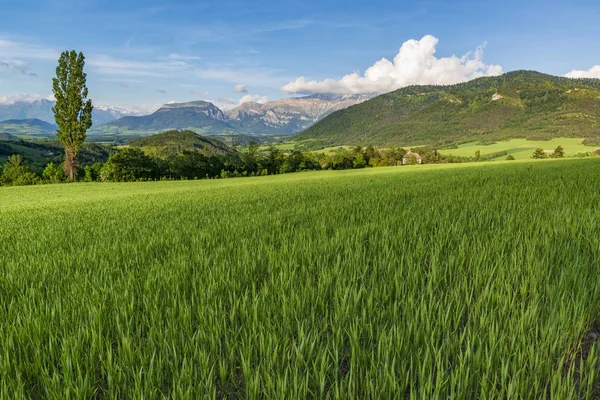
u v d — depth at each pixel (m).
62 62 65.31
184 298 3.12
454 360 2.09
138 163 76.75
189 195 23.47
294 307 2.86
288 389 1.89
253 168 97.88
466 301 2.78
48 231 8.80
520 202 7.57
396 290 3.13
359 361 2.10
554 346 2.05
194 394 1.93
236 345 2.33
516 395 1.70
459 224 5.63
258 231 6.54
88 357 2.32
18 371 2.24
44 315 2.90
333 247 4.82
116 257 5.16
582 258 3.52
